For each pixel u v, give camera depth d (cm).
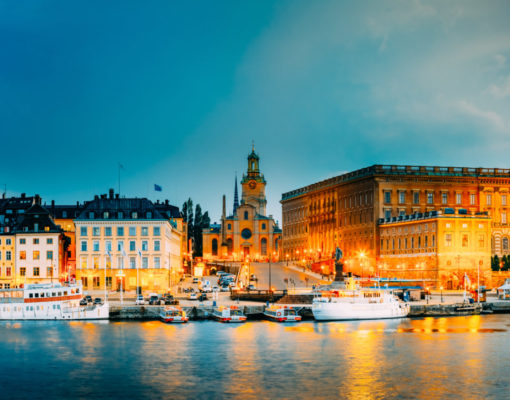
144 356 12469
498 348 13150
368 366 11806
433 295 19875
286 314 16750
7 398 10300
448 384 10819
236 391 10456
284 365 11831
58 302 16725
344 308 16700
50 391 10569
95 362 12106
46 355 12619
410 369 11625
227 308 16575
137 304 17525
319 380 10988
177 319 16300
